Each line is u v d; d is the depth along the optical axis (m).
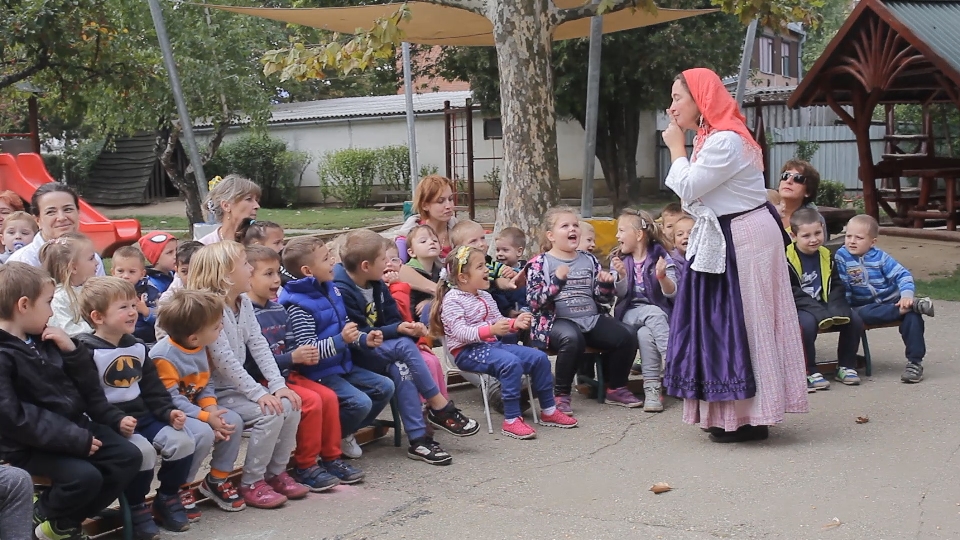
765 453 4.93
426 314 5.89
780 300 5.08
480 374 5.54
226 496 4.30
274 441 4.35
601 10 8.34
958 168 13.41
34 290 3.59
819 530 3.89
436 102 25.20
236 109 18.36
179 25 16.41
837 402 5.87
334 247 6.30
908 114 21.05
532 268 5.88
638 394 6.28
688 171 4.95
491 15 8.60
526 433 5.33
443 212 6.33
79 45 14.35
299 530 4.06
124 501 3.89
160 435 3.95
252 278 4.71
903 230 13.49
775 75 33.25
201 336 4.16
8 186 12.64
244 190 5.73
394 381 5.06
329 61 8.50
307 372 4.84
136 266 5.22
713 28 17.69
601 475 4.69
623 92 18.28
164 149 18.56
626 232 6.17
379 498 4.45
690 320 5.12
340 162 24.77
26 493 3.43
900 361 6.89
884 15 11.28
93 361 3.81
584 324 5.86
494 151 23.62
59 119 24.78
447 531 4.02
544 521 4.10
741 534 3.88
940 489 4.31
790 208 6.65
